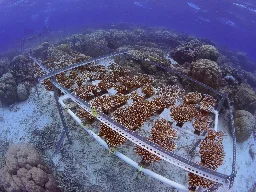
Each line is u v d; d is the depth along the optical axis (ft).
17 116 91.20
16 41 180.65
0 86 94.38
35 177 61.98
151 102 75.20
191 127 74.74
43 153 75.41
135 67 103.40
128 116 67.87
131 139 55.26
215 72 92.22
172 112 72.59
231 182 50.93
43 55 134.92
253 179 76.07
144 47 137.69
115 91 86.43
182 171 67.10
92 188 65.00
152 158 58.23
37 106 92.07
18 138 83.41
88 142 75.15
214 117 84.84
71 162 71.15
